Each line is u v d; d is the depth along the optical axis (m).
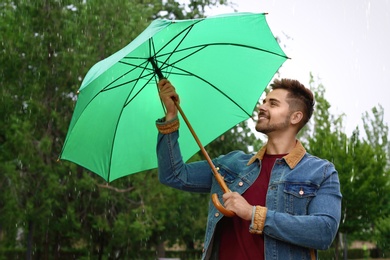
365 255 40.44
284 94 3.29
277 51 3.55
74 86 16.92
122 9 17.67
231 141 26.58
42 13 16.94
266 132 3.28
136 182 17.83
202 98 3.64
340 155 25.06
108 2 17.45
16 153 16.28
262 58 3.58
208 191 3.49
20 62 16.67
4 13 16.88
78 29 16.97
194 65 3.58
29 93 16.70
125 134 3.61
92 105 3.41
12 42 16.52
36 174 17.06
